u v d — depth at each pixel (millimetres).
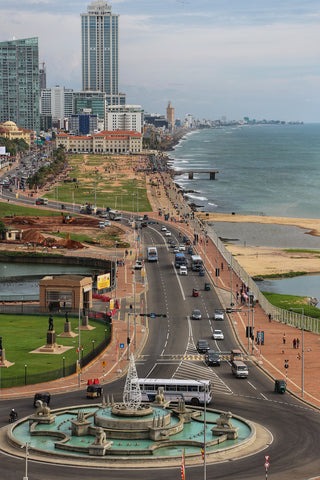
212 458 125250
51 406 155125
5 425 142625
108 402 144875
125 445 128875
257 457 125938
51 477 116688
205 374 183625
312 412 153000
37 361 193750
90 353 196000
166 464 122438
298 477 117188
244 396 164750
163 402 147500
